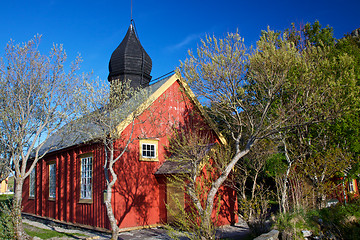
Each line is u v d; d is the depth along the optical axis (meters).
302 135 13.98
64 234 13.73
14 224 11.61
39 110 12.78
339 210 9.98
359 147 13.12
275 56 11.48
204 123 16.33
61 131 13.38
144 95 12.71
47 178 19.02
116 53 20.12
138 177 14.09
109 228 12.93
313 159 12.84
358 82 13.60
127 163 13.78
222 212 14.37
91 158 14.89
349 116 12.73
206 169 13.25
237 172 14.35
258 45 12.27
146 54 20.53
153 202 14.45
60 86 12.89
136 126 14.34
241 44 11.82
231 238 11.20
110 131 11.55
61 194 16.86
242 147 14.14
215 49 11.91
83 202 14.78
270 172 13.99
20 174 12.05
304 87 11.58
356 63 14.56
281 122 10.92
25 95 12.64
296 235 9.11
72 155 16.36
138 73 20.03
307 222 9.74
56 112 12.76
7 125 11.93
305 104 11.15
